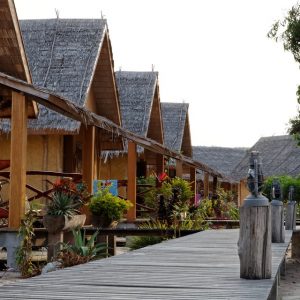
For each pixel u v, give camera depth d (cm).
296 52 2425
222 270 605
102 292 460
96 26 2123
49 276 554
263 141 5428
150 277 549
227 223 1861
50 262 1127
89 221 1595
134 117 2623
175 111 3281
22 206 1218
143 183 2452
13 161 1223
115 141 2391
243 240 547
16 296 434
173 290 473
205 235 1214
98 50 2050
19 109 1232
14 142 1227
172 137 3183
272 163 4975
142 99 2683
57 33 2123
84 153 1634
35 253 1357
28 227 1186
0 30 1439
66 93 1919
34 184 1961
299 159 4859
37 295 440
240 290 475
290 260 1541
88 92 1969
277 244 941
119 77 2783
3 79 1220
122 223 1781
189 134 3375
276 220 970
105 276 554
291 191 1406
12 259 1191
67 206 1248
